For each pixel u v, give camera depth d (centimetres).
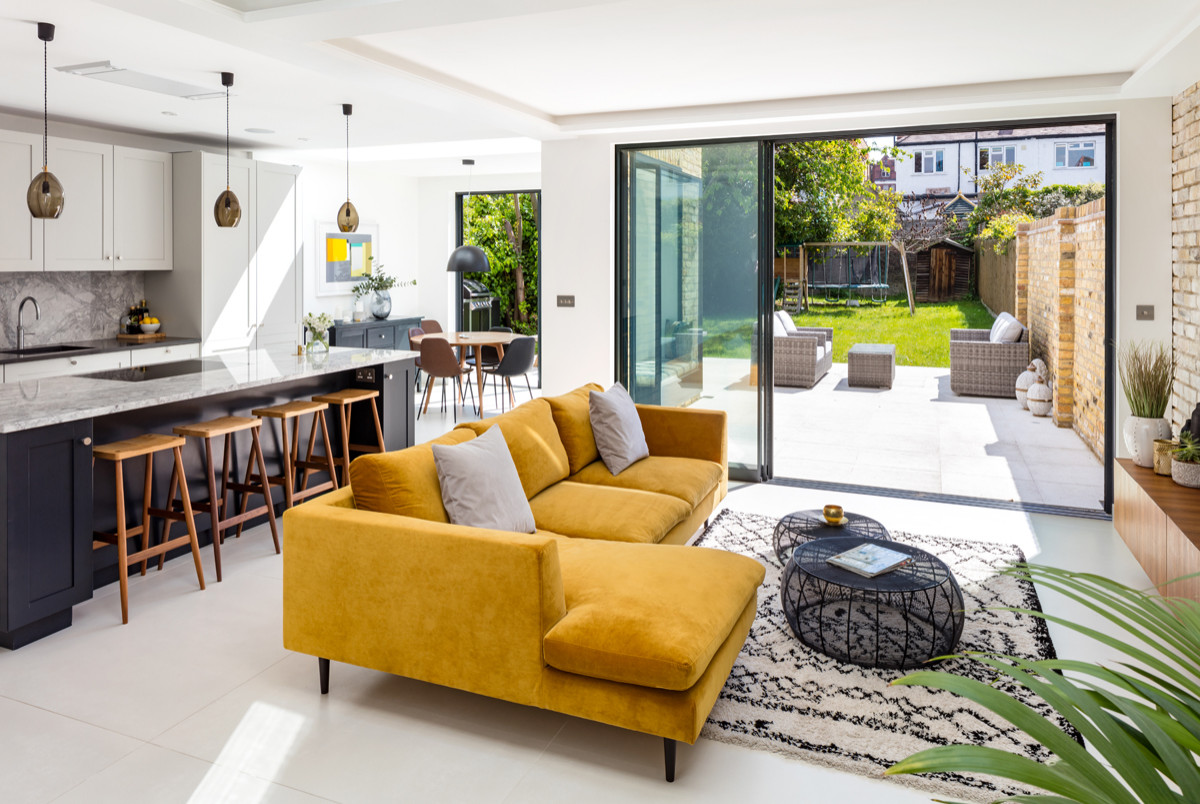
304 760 254
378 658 277
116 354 624
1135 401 446
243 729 271
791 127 568
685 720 235
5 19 380
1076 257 766
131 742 263
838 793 239
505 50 420
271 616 364
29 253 578
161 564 421
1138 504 401
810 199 1382
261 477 444
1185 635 96
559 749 262
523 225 1128
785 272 1406
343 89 515
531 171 991
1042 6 345
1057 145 1316
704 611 261
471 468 321
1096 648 330
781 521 404
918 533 480
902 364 1363
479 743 264
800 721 276
